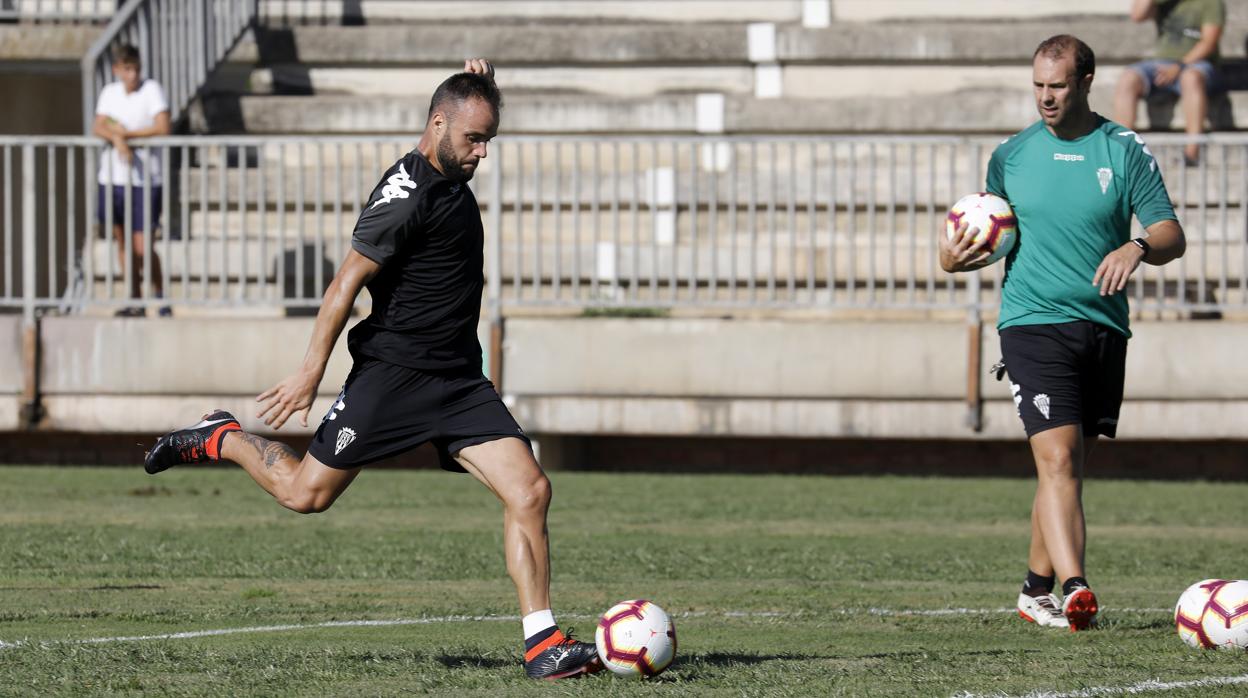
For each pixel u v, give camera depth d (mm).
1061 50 22688
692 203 46375
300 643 20922
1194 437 45281
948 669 18500
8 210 47875
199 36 58906
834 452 51062
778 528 36875
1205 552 33094
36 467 51469
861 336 46062
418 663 18688
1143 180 22719
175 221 55812
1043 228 22906
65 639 21000
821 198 54969
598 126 59000
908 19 62312
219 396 47938
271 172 56312
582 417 47094
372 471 50906
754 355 46469
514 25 63906
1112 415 23469
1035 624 23219
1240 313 50000
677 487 45719
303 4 64688
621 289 51875
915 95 59938
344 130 59562
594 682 17359
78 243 64688
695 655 19734
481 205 55875
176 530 35625
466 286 18141
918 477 49594
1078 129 23078
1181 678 17938
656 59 61438
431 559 31172
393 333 17984
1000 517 39375
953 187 45375
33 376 48312
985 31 59969
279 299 47406
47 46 60000
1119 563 31406
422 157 17984
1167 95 56375
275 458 18891
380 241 17594
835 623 23328
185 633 21859
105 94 52344
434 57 62062
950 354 45812
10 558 30812
